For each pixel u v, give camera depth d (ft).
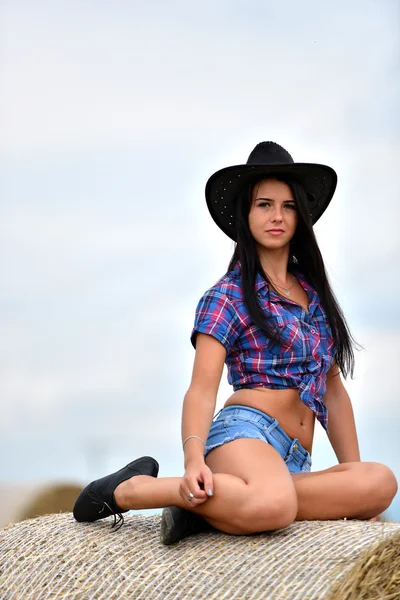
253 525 15.05
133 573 14.71
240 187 17.94
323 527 15.14
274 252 18.02
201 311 17.30
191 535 15.76
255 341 17.19
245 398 17.24
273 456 15.98
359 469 16.21
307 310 17.83
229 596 13.44
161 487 15.98
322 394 17.69
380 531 14.53
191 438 15.98
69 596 14.73
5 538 17.16
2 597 15.48
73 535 16.42
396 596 13.41
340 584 13.08
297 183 17.79
